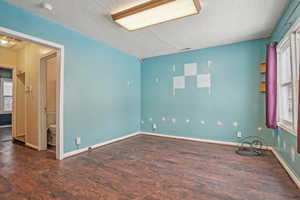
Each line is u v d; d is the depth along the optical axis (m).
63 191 1.83
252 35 3.22
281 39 2.50
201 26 2.82
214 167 2.49
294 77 2.04
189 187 1.93
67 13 2.41
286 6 2.21
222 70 3.79
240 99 3.59
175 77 4.43
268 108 2.85
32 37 2.37
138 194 1.78
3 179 2.09
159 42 3.60
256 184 1.99
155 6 2.11
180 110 4.36
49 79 3.81
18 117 4.21
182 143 3.89
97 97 3.50
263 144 3.35
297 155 1.96
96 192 1.82
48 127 3.71
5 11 2.11
